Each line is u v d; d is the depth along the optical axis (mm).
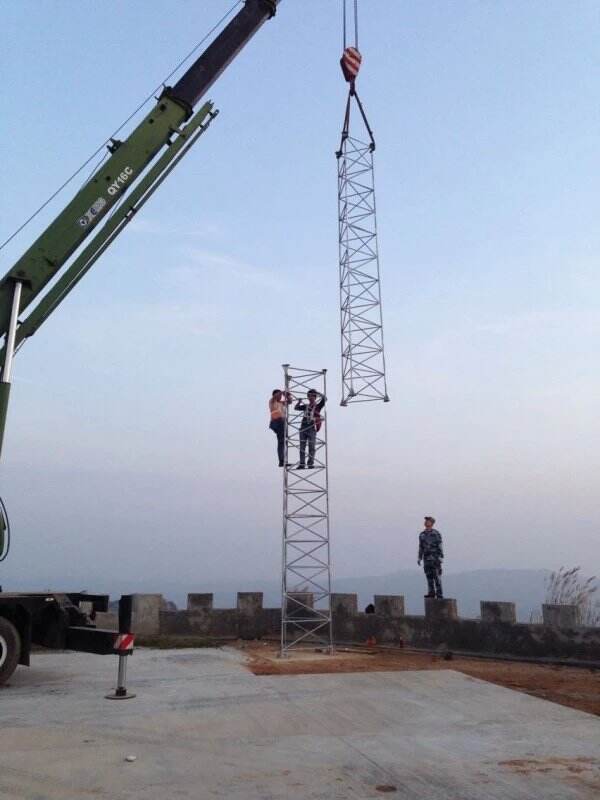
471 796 5863
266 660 13945
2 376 11086
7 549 11312
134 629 17609
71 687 10719
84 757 6871
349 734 7855
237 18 14242
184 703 9484
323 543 15359
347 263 16906
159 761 6773
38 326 11805
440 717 8711
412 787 6078
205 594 18031
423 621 15719
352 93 17359
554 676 12188
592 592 16000
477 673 12328
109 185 12641
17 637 10680
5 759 6805
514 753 7117
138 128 13078
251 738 7660
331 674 11992
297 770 6531
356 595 17031
